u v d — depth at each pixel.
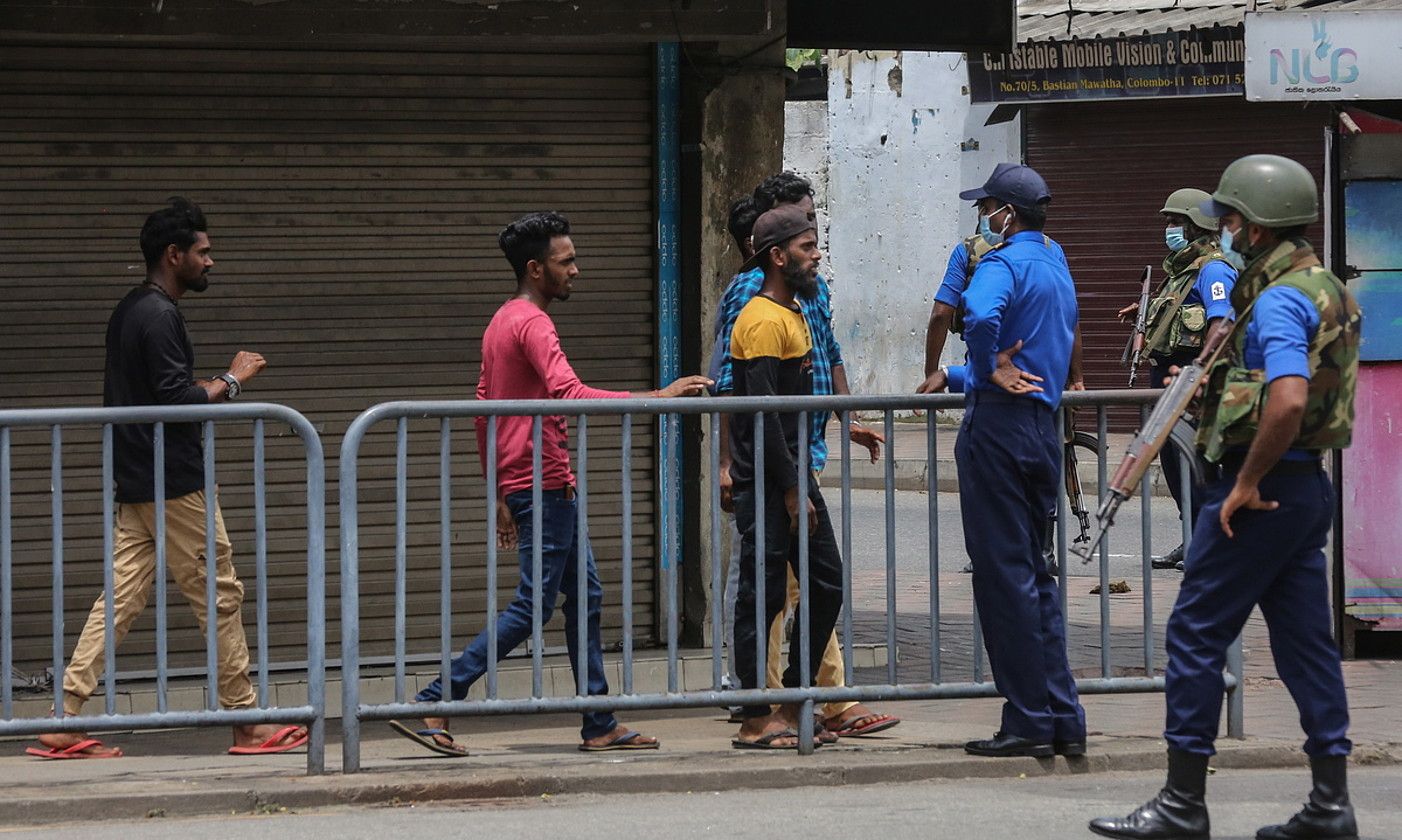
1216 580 14.01
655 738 17.97
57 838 14.15
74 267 19.62
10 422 15.34
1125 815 14.84
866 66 55.66
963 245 24.19
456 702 16.05
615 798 15.70
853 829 14.33
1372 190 21.59
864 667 21.81
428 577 20.75
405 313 20.59
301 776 15.83
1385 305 21.72
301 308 20.28
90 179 19.61
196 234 17.47
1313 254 13.95
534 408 15.98
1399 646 22.81
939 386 17.28
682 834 14.15
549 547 16.58
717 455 16.44
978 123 53.56
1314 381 13.76
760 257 17.09
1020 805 15.23
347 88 20.28
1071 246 51.22
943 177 54.59
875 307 56.06
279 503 20.33
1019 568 16.45
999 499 16.36
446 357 20.73
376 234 20.47
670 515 16.47
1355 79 20.66
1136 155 50.12
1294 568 14.20
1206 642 14.06
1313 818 14.11
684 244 21.33
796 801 15.50
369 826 14.45
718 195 21.28
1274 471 13.87
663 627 21.36
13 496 19.53
